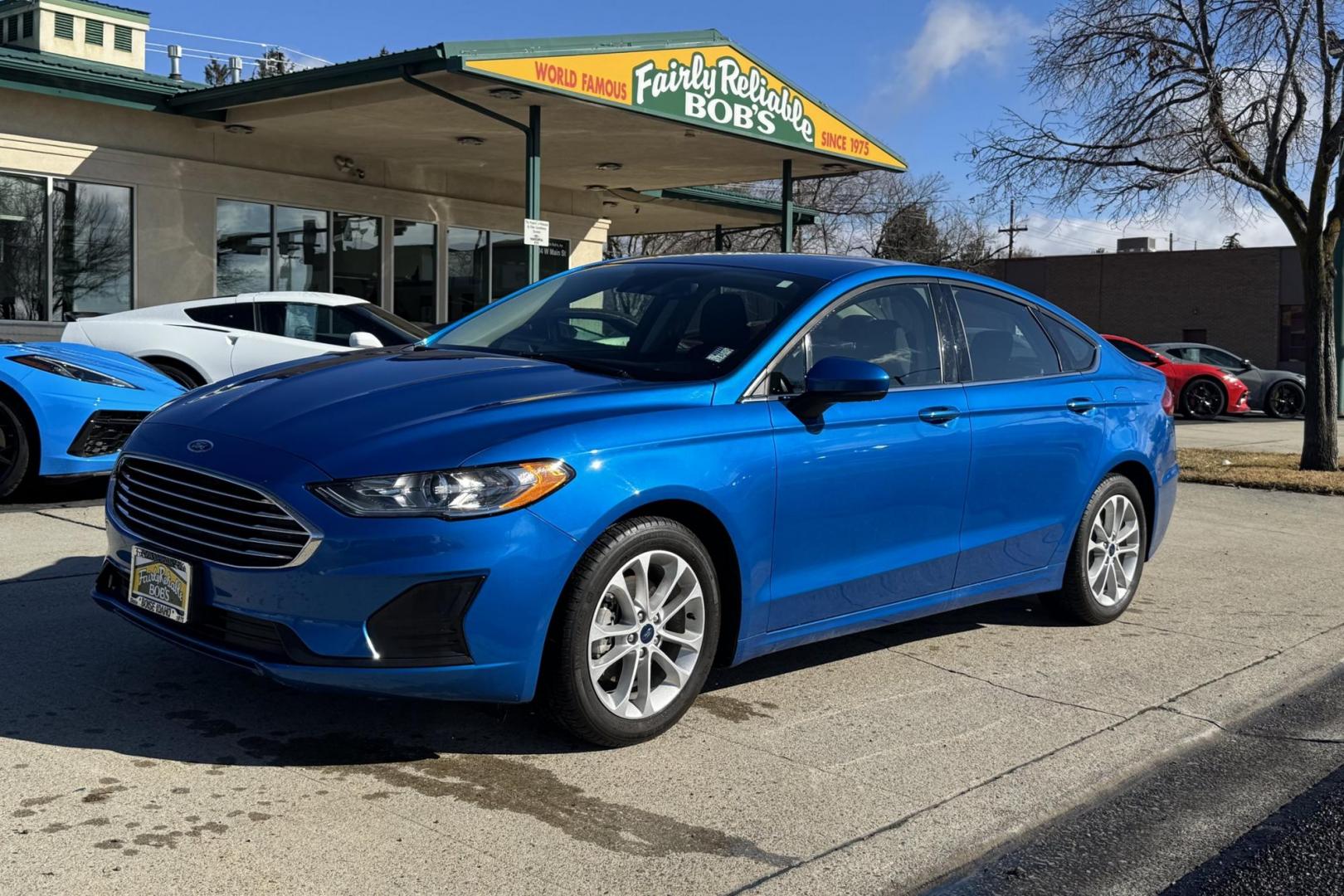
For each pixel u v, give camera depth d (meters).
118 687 3.93
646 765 3.57
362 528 3.20
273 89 13.77
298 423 3.54
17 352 7.26
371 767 3.42
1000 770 3.70
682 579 3.73
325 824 3.02
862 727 4.03
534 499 3.33
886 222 48.41
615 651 3.60
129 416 7.46
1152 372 6.09
